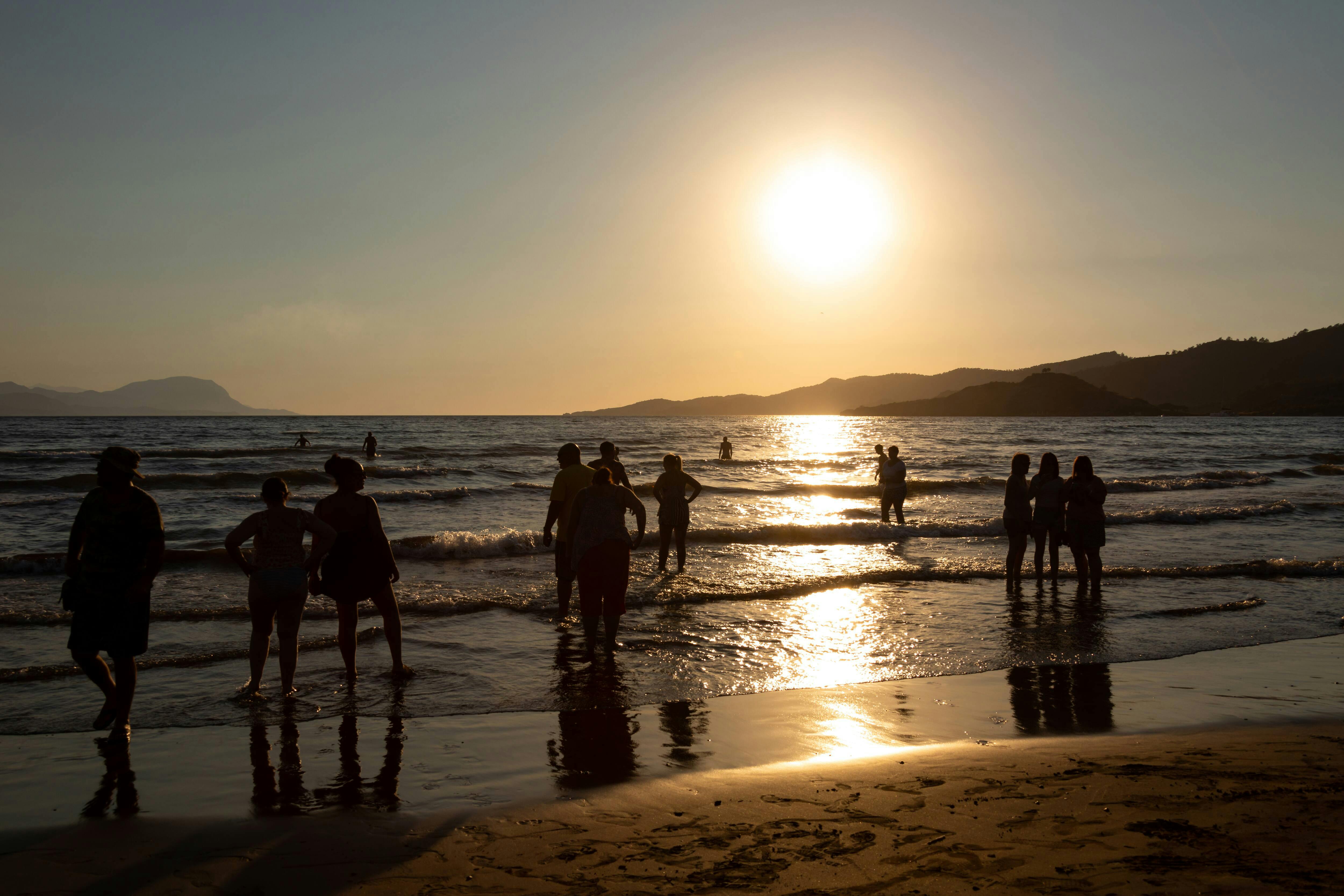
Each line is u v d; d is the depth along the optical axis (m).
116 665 5.27
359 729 5.46
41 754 4.99
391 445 54.22
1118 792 4.22
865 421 192.50
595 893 3.20
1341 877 3.14
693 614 9.09
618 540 7.43
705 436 82.19
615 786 4.48
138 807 4.21
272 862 3.58
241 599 9.58
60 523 16.16
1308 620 8.93
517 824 3.96
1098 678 6.85
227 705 5.91
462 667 6.95
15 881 3.40
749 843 3.66
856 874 3.29
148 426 88.25
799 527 15.29
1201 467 39.62
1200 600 9.96
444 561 12.48
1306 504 19.89
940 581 11.23
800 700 6.22
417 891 3.29
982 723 5.71
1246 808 3.95
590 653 7.39
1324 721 5.74
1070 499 10.31
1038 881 3.15
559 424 120.81
